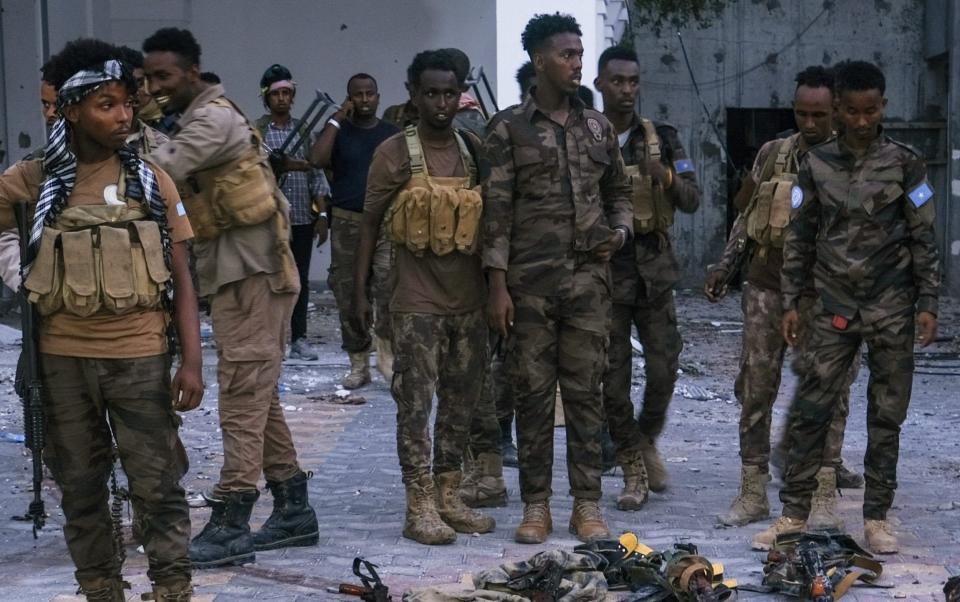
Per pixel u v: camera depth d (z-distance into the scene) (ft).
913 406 31.96
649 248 19.61
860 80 16.19
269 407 16.93
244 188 15.74
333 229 30.60
